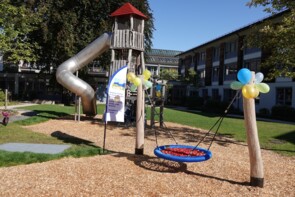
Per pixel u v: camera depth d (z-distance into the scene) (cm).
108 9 2972
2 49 1920
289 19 1087
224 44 3859
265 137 1367
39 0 2862
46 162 737
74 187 567
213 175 690
